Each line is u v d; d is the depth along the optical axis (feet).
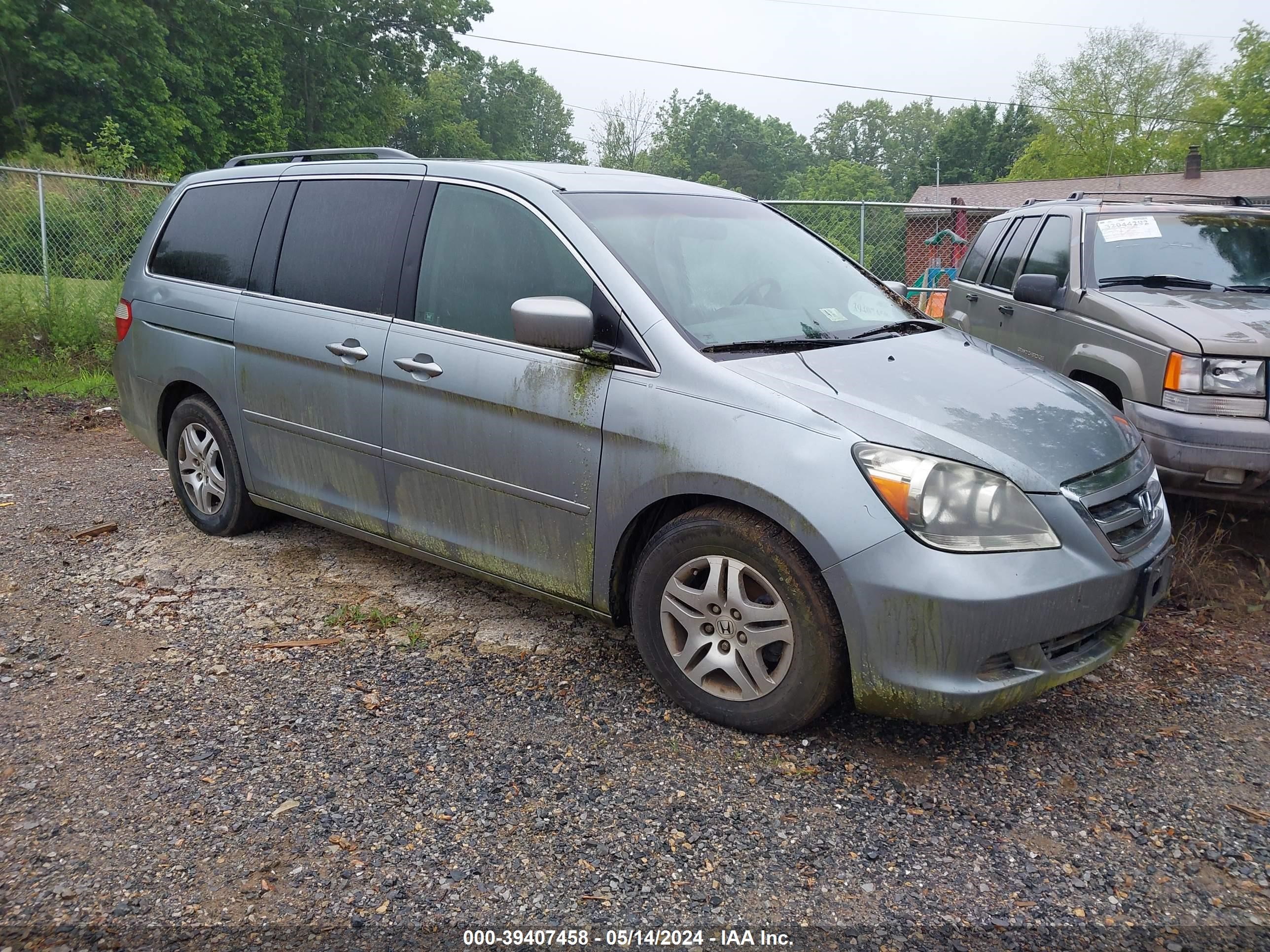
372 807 8.70
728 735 10.02
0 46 113.60
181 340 15.40
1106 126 178.91
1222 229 19.49
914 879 7.87
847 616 9.03
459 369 11.58
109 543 15.76
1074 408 10.69
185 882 7.66
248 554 15.21
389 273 12.71
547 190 11.59
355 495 13.34
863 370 10.42
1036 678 9.07
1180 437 14.84
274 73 152.15
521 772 9.30
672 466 9.84
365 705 10.60
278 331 13.76
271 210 14.56
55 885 7.59
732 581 9.75
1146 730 10.38
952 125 273.13
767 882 7.79
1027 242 21.71
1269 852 8.26
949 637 8.66
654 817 8.61
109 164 69.26
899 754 9.74
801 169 415.85
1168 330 15.53
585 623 12.83
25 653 11.73
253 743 9.77
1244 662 12.13
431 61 189.26
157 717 10.27
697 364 10.00
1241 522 16.16
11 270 36.29
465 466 11.74
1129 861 8.14
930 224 56.39
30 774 9.14
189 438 15.87
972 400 10.12
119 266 37.65
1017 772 9.49
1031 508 9.05
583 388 10.53
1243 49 170.40
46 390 29.55
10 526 16.58
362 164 13.65
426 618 12.93
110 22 121.90
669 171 333.62
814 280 12.73
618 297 10.60
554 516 11.02
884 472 8.88
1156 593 10.05
